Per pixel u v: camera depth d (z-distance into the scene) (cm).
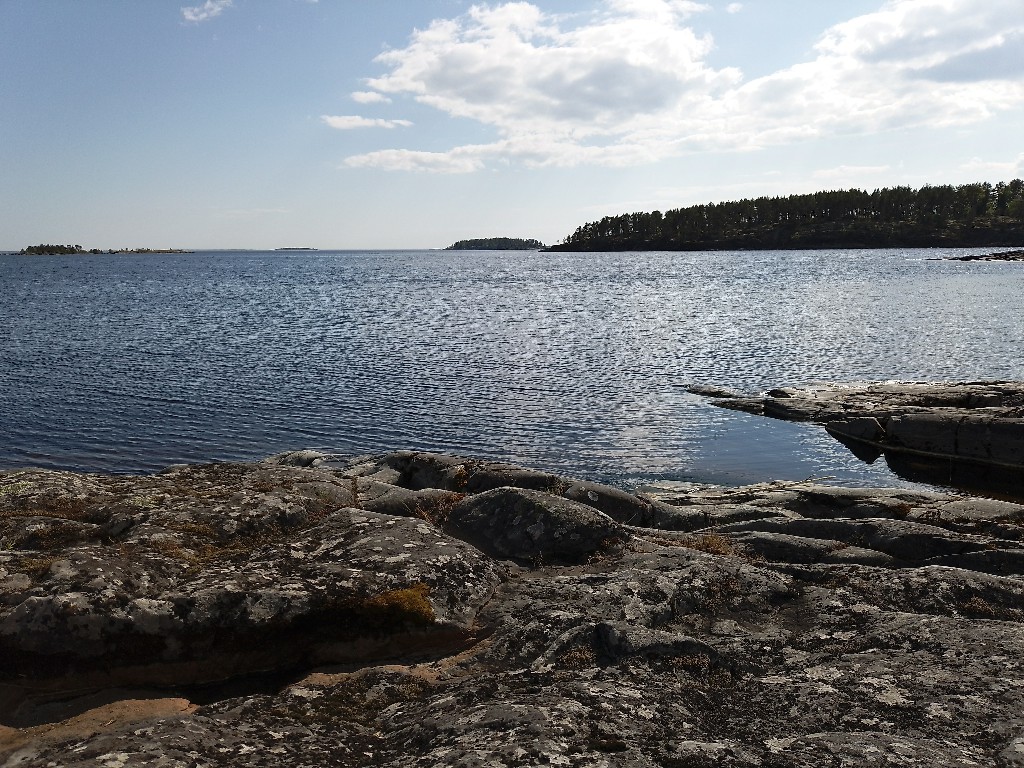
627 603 898
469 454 2603
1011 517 1536
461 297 9631
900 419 2738
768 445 2770
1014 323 6028
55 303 8369
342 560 972
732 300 8550
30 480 1298
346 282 13512
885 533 1370
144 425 2952
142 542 993
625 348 5028
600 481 2319
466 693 675
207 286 12144
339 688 743
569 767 504
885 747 530
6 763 622
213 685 829
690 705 644
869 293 9006
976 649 716
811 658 738
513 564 1118
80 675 792
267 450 2642
